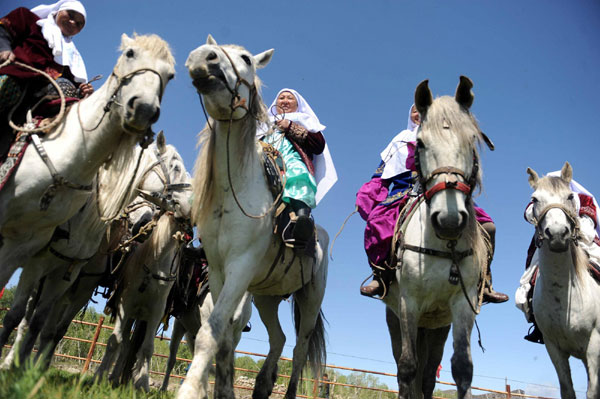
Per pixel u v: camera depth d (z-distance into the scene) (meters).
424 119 4.56
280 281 5.20
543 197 5.66
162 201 6.23
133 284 6.55
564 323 5.65
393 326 5.95
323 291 6.05
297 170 5.05
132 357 6.83
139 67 3.90
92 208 4.98
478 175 4.40
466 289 4.49
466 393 4.05
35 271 4.78
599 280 5.88
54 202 3.97
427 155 4.34
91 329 20.38
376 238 5.14
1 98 4.04
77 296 6.21
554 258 5.65
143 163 6.31
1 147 3.96
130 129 3.85
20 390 2.19
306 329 5.95
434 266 4.53
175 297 7.87
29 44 4.62
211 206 4.40
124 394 3.53
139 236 6.20
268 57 4.73
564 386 5.71
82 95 4.71
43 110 4.21
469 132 4.32
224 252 4.29
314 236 5.31
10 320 4.66
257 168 4.52
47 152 3.92
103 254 6.21
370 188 6.04
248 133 4.34
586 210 6.57
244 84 4.23
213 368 10.26
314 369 6.21
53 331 5.93
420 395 5.43
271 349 5.75
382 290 5.21
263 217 4.41
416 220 4.77
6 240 4.07
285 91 6.23
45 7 5.09
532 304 6.22
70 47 5.13
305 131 5.54
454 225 4.07
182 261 7.77
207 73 3.92
